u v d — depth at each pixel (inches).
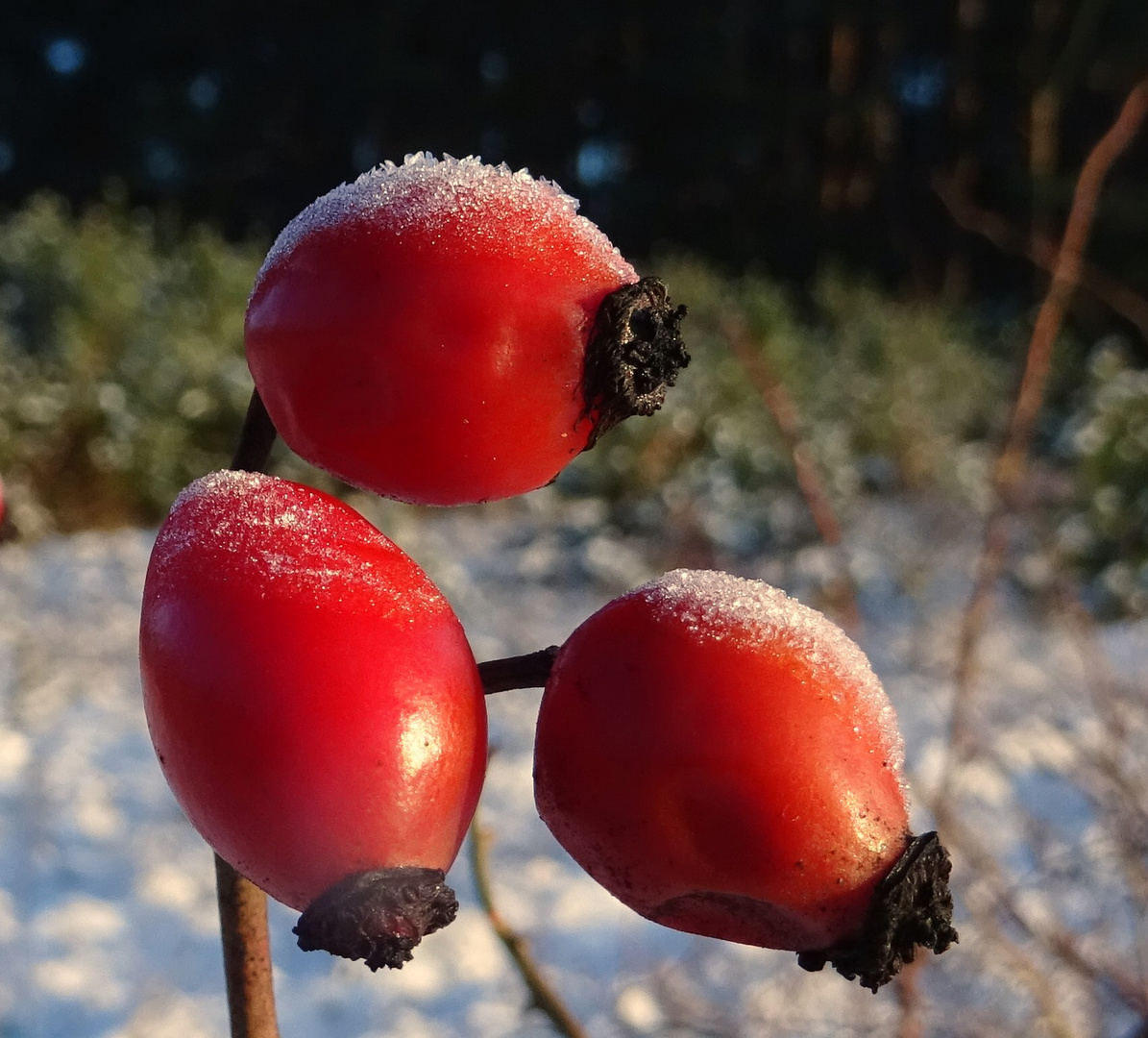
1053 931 6.6
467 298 2.1
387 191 2.2
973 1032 6.8
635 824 2.0
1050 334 5.4
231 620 1.8
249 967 2.3
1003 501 5.6
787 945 2.1
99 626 15.2
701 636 2.1
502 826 11.3
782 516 17.8
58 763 12.1
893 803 2.0
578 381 2.1
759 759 2.0
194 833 11.1
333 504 2.0
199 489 2.0
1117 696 8.8
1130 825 7.5
